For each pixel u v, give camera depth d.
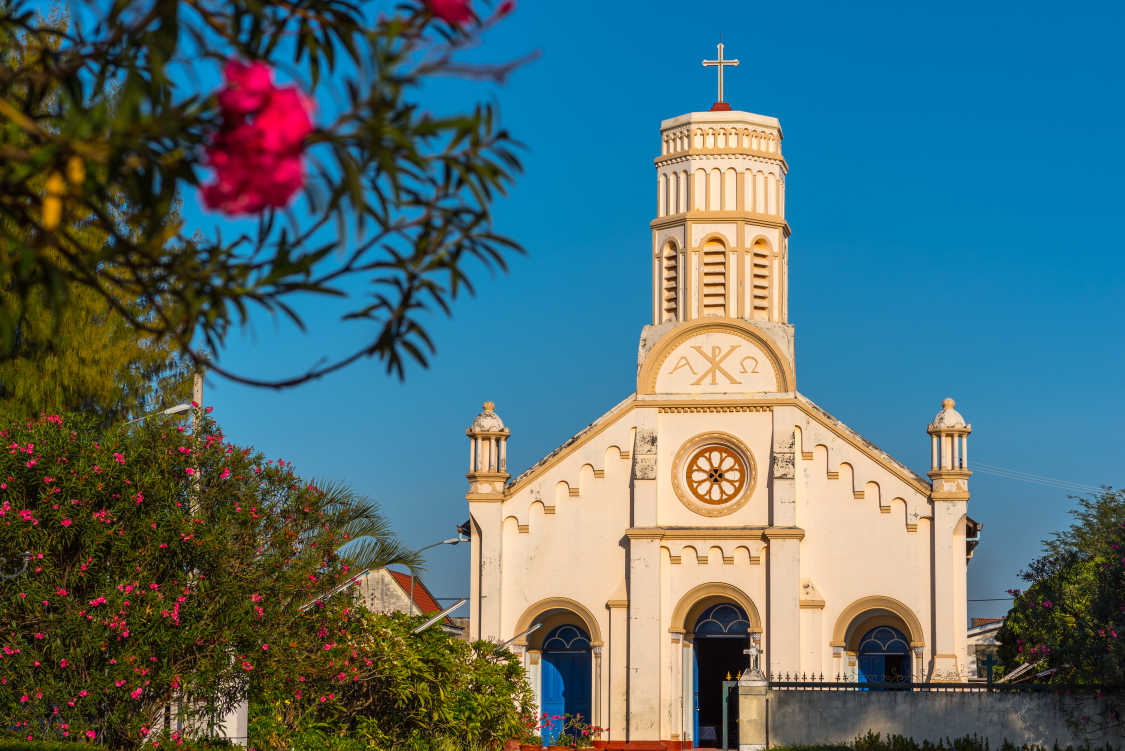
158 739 27.58
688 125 52.41
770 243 51.78
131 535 27.42
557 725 49.28
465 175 6.38
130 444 28.59
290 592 30.36
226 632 27.98
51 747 24.25
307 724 35.22
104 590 26.36
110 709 27.17
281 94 5.30
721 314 50.75
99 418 37.41
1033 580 36.84
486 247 6.73
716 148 52.00
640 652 48.31
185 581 28.06
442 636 41.56
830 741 37.03
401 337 6.90
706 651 54.47
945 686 36.34
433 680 39.25
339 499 32.41
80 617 25.92
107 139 5.76
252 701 31.91
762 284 51.31
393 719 39.69
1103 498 41.09
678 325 50.41
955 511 47.31
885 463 48.16
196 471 28.98
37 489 26.88
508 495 50.53
